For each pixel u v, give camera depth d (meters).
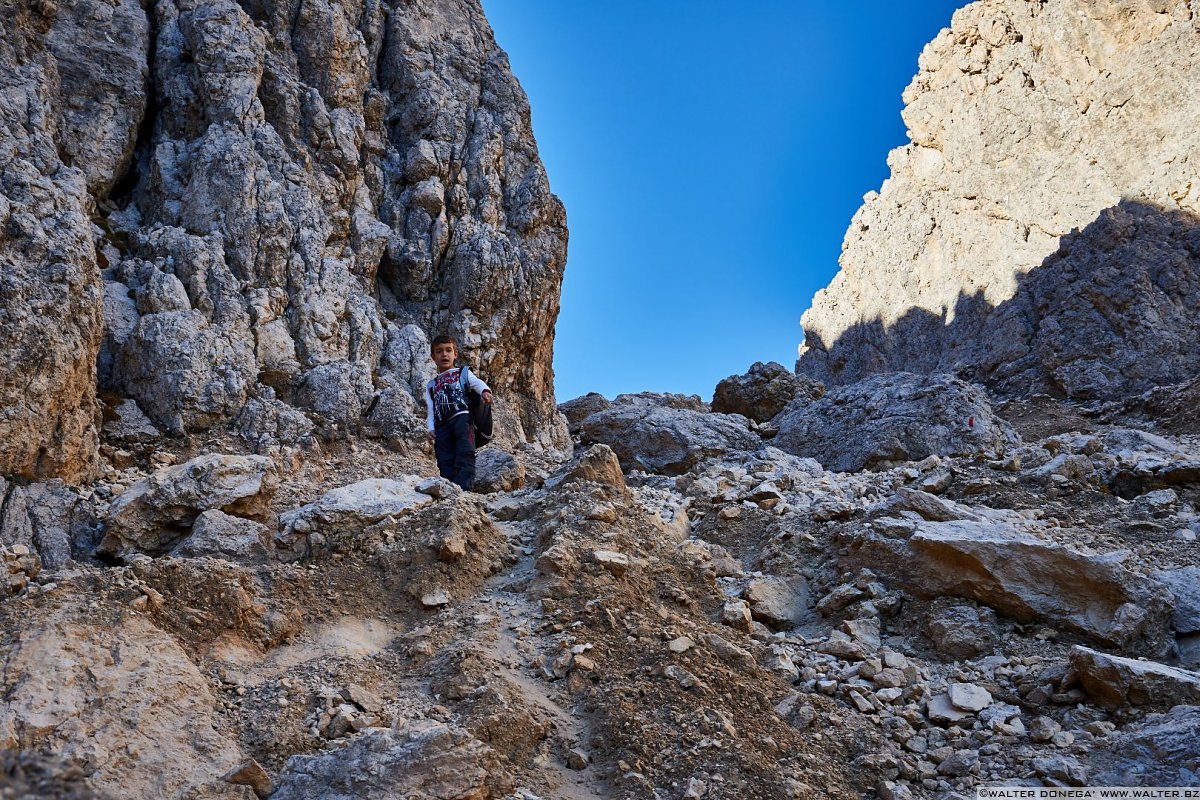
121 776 3.90
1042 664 5.58
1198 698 4.96
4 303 7.35
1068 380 19.88
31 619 4.60
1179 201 22.88
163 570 5.24
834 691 5.38
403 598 6.01
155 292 9.88
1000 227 29.30
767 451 11.38
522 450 12.45
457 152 14.29
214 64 11.88
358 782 3.82
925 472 9.83
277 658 5.14
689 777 4.31
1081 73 27.30
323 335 10.92
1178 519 7.96
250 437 9.49
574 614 5.68
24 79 10.06
